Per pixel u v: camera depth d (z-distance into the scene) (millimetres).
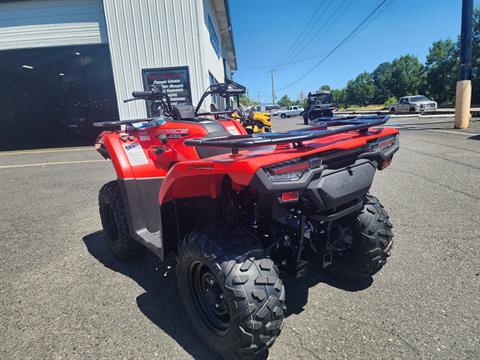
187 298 2303
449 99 42000
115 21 11461
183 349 2203
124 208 3240
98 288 2982
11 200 6027
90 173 8164
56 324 2496
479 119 17297
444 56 48406
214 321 2188
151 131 3197
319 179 1937
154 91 3549
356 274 2760
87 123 19875
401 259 3141
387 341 2141
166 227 2607
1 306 2750
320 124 2615
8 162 10828
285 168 1729
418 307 2455
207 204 2494
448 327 2229
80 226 4547
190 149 2812
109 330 2412
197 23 11484
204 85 11844
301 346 2150
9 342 2318
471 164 6773
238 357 1952
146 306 2693
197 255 2051
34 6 11867
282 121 32125
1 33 12070
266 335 1890
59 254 3697
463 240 3438
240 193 2322
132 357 2139
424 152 8359
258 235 2373
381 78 70625
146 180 3107
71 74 20062
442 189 5203
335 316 2428
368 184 2197
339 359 2020
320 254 2334
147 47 11602
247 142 1652
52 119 20875
